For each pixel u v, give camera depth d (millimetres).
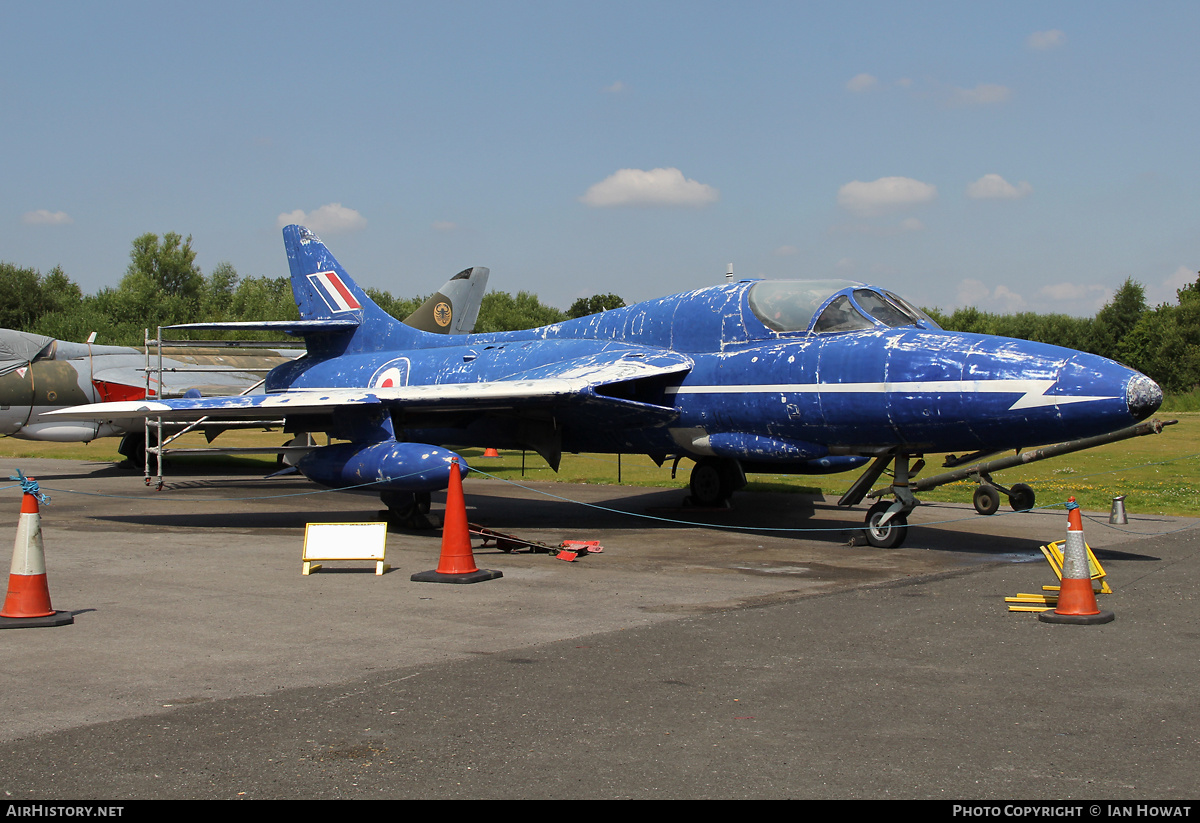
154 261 82750
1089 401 9609
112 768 4336
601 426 14195
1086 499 17016
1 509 16328
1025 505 14906
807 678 5766
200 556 10859
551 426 14805
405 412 14266
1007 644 6613
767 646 6566
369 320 19062
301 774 4262
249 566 10148
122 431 24516
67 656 6324
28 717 5059
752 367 12219
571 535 12898
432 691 5516
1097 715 5051
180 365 26484
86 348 25734
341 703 5297
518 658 6258
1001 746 4594
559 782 4164
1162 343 78500
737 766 4352
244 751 4551
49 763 4398
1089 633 6938
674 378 13078
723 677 5789
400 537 12766
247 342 21297
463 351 16578
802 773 4262
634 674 5867
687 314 13523
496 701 5328
